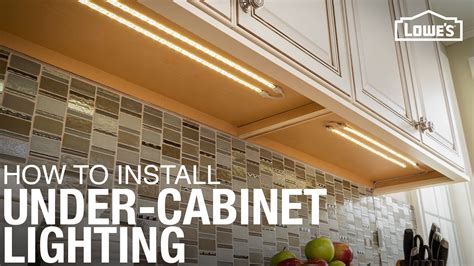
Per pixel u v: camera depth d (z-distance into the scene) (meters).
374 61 1.32
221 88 1.13
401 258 2.05
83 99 1.00
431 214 2.40
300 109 1.23
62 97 0.96
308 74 0.97
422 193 2.37
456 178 1.71
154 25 0.87
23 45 0.92
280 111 1.26
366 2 1.40
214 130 1.30
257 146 1.43
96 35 0.91
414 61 1.63
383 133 1.28
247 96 1.18
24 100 0.90
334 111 1.12
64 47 0.95
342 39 1.17
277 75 0.93
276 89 1.12
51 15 0.85
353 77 1.16
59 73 0.97
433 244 1.70
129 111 1.08
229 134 1.34
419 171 1.82
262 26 0.87
